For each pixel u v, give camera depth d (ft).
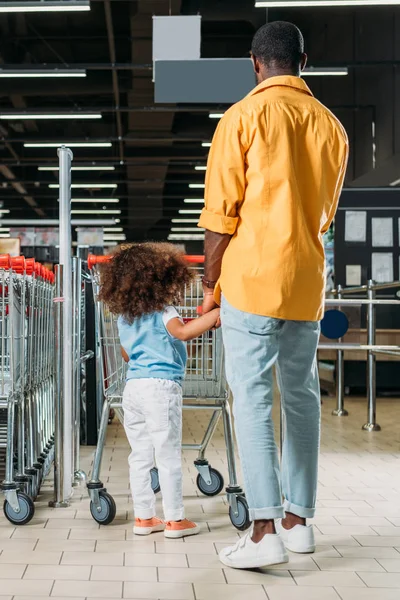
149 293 8.70
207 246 7.60
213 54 49.19
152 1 38.42
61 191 10.05
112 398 9.45
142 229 107.04
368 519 9.39
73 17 43.86
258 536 7.27
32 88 48.24
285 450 8.13
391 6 37.68
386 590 6.86
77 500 10.29
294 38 7.82
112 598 6.56
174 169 68.03
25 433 11.05
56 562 7.57
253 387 7.37
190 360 9.69
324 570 7.41
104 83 48.65
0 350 9.84
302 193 7.52
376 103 42.37
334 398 24.53
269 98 7.47
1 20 42.27
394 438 16.29
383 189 26.32
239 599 6.57
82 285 14.92
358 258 26.37
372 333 18.03
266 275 7.29
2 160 61.93
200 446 10.58
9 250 16.31
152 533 8.71
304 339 7.61
